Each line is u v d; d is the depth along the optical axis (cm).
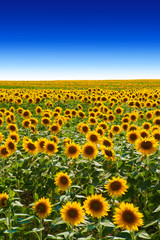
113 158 547
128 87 4622
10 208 425
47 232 476
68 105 2044
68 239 376
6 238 428
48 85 6128
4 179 599
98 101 1902
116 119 1398
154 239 374
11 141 631
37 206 391
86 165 641
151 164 558
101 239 362
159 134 656
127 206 330
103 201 355
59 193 544
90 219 418
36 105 2038
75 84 6438
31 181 606
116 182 393
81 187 547
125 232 387
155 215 448
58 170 603
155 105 1548
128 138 671
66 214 352
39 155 709
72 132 1004
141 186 488
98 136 642
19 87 5519
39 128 1149
